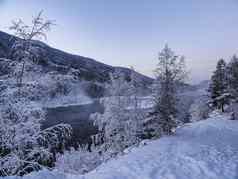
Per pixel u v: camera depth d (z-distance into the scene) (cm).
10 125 765
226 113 3725
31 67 819
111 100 1872
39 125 797
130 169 884
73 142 2908
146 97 2159
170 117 2161
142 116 2017
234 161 955
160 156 1109
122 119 1848
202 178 750
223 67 4097
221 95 3966
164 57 2255
